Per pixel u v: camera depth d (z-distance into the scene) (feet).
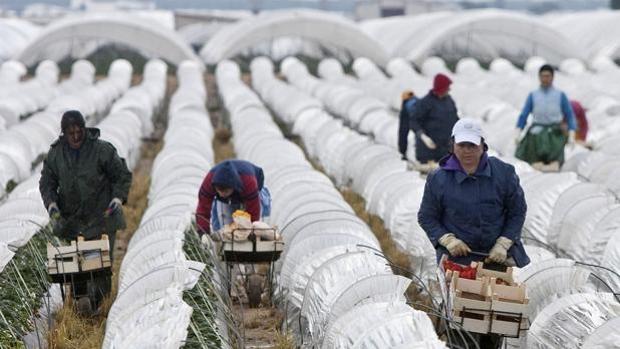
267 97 289.33
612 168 121.49
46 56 428.97
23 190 112.78
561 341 62.28
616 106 224.74
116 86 310.04
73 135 76.54
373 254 74.69
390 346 56.65
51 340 72.84
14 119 209.46
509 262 63.93
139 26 431.43
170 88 364.17
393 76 393.50
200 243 87.35
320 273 72.54
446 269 62.44
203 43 597.52
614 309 63.10
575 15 527.40
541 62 411.75
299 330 76.69
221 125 238.07
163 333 62.18
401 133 139.85
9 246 86.53
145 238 84.99
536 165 124.88
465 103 245.04
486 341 62.28
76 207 78.43
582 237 92.53
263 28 445.78
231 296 85.35
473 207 62.08
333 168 155.22
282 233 90.02
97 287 81.82
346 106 241.35
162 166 131.03
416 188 105.29
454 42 439.63
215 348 66.90
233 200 84.94
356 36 447.42
